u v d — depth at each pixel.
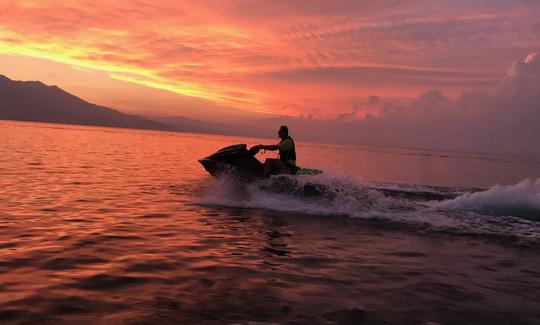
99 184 12.05
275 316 3.38
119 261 4.77
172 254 5.19
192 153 35.69
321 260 5.27
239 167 10.65
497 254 5.99
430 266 5.20
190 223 7.21
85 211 7.82
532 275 4.98
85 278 4.13
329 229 7.26
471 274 4.92
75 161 19.44
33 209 7.68
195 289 3.96
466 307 3.79
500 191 9.80
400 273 4.83
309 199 9.72
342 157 47.19
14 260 4.60
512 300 4.04
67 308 3.36
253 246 5.83
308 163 31.73
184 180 14.35
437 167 39.22
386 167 32.66
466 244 6.54
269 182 10.12
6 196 8.95
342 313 3.51
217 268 4.68
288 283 4.27
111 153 28.30
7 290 3.70
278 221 7.75
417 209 9.41
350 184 9.92
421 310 3.67
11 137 39.25
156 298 3.67
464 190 13.38
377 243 6.39
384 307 3.71
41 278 4.07
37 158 19.38
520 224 8.23
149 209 8.42
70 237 5.78
